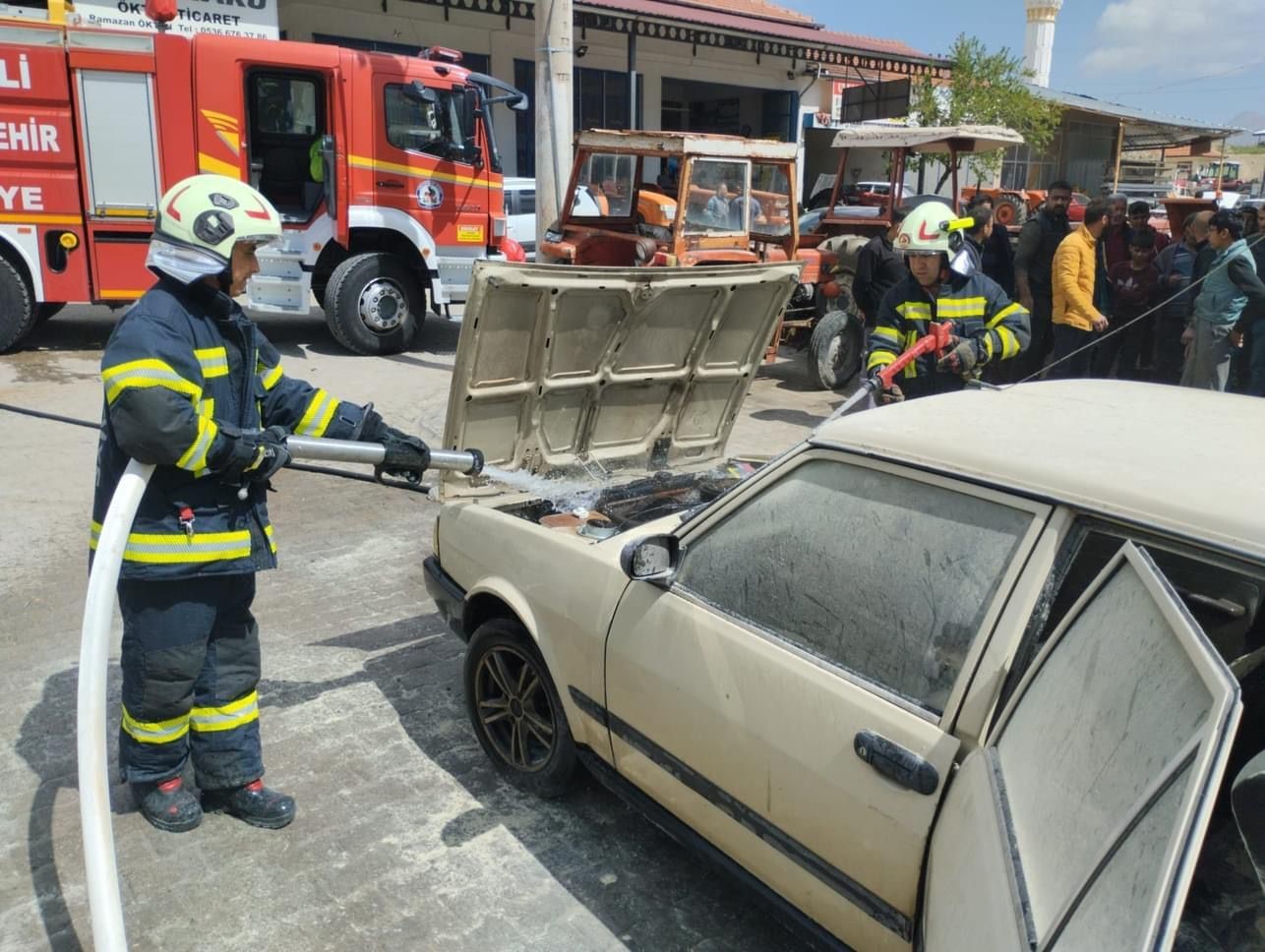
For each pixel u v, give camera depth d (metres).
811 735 2.20
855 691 2.15
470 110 10.69
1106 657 1.56
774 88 22.19
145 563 2.75
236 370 2.87
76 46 9.18
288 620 4.66
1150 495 1.88
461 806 3.29
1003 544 2.03
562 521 3.66
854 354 9.83
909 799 1.98
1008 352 4.49
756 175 10.13
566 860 3.04
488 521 3.47
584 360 3.86
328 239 10.41
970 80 19.30
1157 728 1.30
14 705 3.83
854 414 2.58
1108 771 1.38
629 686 2.75
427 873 2.97
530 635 3.19
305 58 9.81
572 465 4.15
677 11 18.62
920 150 10.47
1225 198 19.67
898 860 2.00
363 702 3.93
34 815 3.19
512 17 17.98
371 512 6.20
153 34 9.41
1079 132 25.97
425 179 10.49
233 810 3.21
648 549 2.58
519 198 15.45
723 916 2.82
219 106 9.74
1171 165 35.50
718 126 23.45
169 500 2.76
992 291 4.64
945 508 2.16
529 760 3.37
